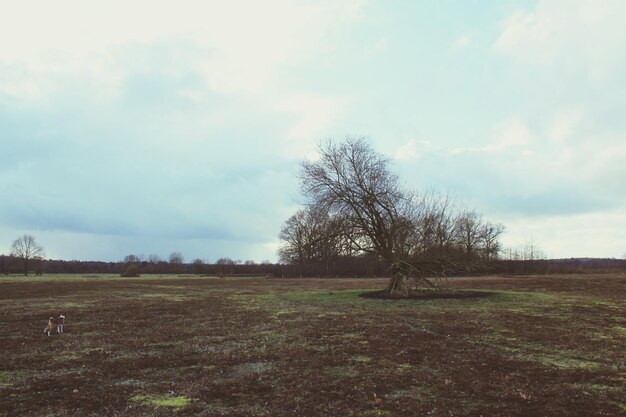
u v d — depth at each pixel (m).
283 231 97.19
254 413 8.99
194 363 13.76
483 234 37.88
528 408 9.12
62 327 20.66
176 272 159.50
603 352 14.94
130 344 17.28
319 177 37.16
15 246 135.75
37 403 9.72
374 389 10.62
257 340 17.91
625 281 66.81
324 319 24.42
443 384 11.00
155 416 8.88
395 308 29.28
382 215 36.78
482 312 26.44
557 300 33.25
